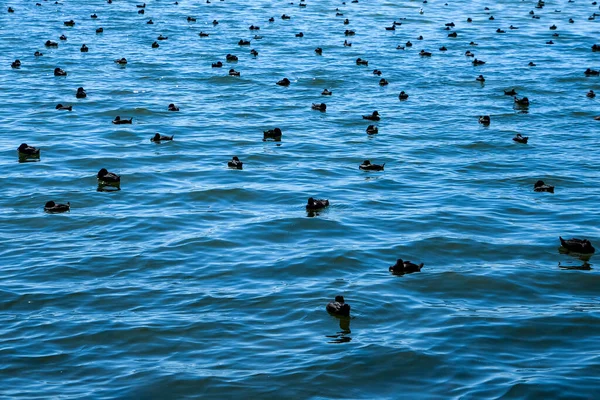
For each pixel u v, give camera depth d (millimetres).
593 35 109375
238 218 45000
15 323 33000
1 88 75500
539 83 81500
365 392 28359
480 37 107812
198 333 32188
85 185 50219
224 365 29875
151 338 31812
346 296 35438
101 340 31688
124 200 47781
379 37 106812
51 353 30734
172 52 94188
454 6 136875
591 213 46469
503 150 59750
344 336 32031
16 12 120250
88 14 120625
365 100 74500
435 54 96250
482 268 38781
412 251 40594
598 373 29562
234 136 62094
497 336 32250
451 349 31109
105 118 66375
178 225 43844
